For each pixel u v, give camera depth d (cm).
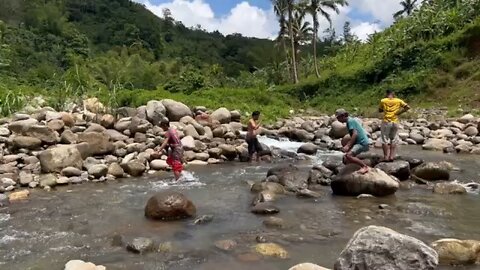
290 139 1789
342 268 488
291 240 650
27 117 1430
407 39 3328
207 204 864
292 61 4412
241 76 5147
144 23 8931
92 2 9075
